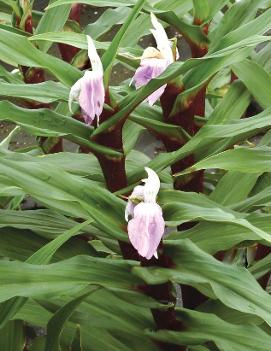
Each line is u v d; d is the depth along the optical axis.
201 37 0.92
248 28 0.84
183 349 0.88
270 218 0.82
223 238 0.83
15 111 0.77
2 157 0.76
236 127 0.82
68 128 0.79
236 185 1.02
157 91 0.79
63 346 0.93
